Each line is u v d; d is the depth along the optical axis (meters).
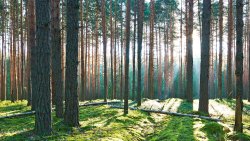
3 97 37.44
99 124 14.34
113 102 28.78
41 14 11.09
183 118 16.34
